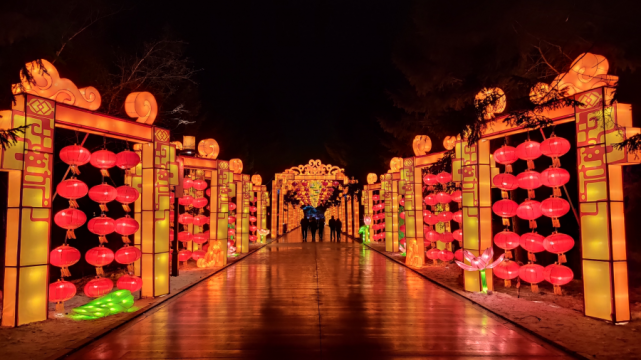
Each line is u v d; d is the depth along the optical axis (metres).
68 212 7.06
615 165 6.47
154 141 8.73
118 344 5.56
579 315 6.84
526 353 5.18
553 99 6.95
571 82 6.90
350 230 33.84
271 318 6.90
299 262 15.16
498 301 7.98
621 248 6.43
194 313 7.27
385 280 10.87
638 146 5.82
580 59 6.75
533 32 8.89
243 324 6.53
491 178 9.49
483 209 9.16
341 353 5.20
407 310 7.45
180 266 14.06
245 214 18.94
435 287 9.79
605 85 6.49
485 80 10.54
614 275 6.34
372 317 6.95
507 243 8.31
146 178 8.71
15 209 6.39
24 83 6.66
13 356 5.01
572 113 6.94
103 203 7.93
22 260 6.36
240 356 5.09
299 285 10.11
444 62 12.17
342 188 29.81
